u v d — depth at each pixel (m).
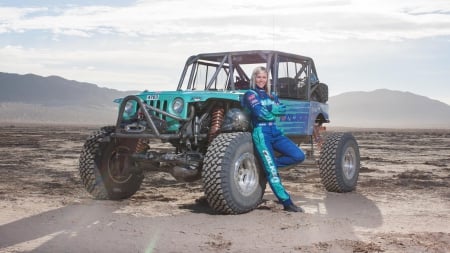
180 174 7.03
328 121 9.70
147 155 7.30
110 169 7.74
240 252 4.89
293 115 8.34
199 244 5.17
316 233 5.69
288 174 11.93
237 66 8.51
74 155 18.05
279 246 5.11
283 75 8.38
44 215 6.58
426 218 6.71
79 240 5.30
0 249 4.93
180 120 7.02
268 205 7.49
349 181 8.98
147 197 8.23
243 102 6.99
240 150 6.68
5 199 7.87
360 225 6.16
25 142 28.36
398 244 5.24
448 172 13.34
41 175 11.44
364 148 26.80
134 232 5.67
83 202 7.63
